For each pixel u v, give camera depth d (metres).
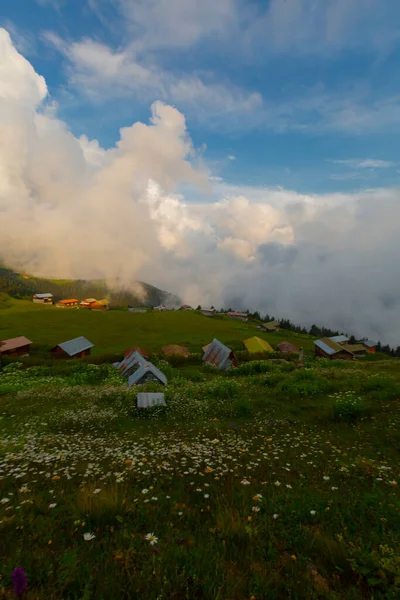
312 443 10.38
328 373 22.64
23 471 8.00
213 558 3.96
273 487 6.72
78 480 7.39
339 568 3.85
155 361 49.88
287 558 4.14
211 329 121.12
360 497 6.04
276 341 113.69
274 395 17.47
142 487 6.87
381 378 18.36
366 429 11.91
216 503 5.93
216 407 15.70
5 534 4.58
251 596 3.38
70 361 57.59
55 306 184.25
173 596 3.36
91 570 3.61
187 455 8.88
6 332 98.38
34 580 3.47
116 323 121.12
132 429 13.17
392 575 3.68
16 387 28.70
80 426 13.89
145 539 4.36
